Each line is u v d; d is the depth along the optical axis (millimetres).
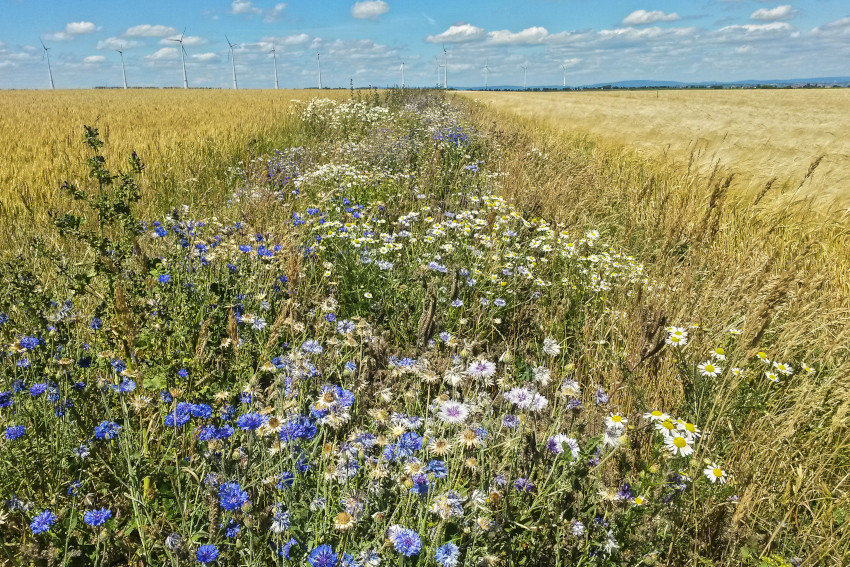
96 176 3447
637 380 3430
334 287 4516
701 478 2670
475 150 11875
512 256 5172
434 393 3010
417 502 2221
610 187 9344
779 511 2834
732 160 10773
